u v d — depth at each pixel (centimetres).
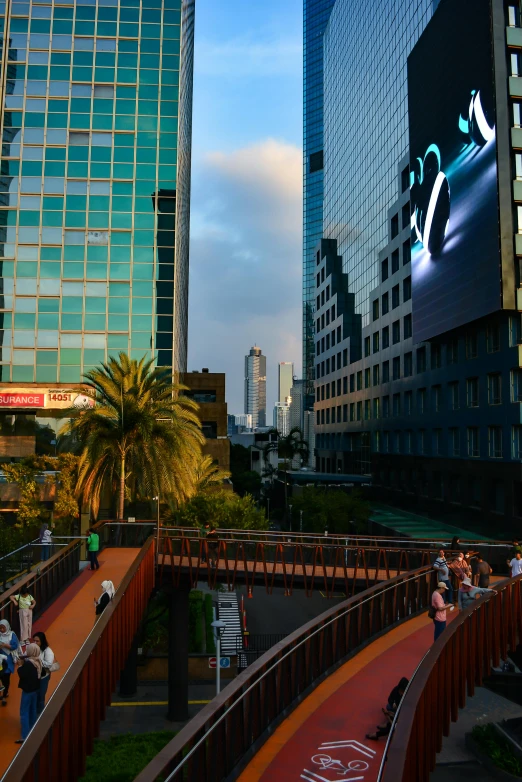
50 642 1501
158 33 5656
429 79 5409
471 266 4569
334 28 10950
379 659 1380
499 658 1567
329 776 845
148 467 3247
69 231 5381
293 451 10206
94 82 5559
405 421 6444
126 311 5338
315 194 19275
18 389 5147
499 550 2472
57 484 3972
